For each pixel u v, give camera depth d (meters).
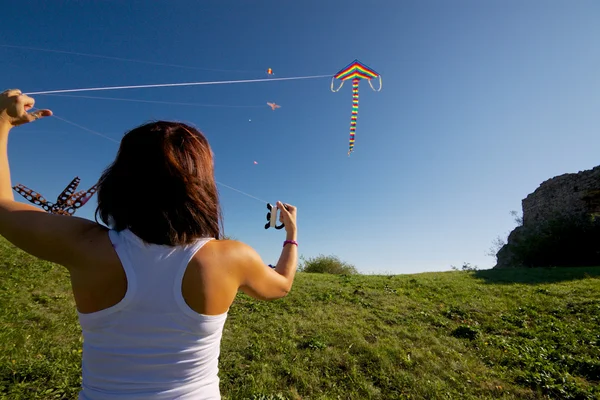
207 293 0.87
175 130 1.04
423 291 9.20
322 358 4.73
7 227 0.83
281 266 1.24
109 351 0.82
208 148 1.10
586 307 7.18
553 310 7.21
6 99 1.00
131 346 0.82
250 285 1.00
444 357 5.05
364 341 5.40
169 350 0.83
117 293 0.83
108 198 0.94
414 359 4.91
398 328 6.23
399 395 4.02
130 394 0.82
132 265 0.84
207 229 0.98
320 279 10.98
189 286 0.86
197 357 0.87
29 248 0.83
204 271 0.88
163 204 0.89
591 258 15.33
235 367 4.42
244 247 1.01
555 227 16.31
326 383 4.20
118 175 0.94
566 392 4.12
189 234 0.91
